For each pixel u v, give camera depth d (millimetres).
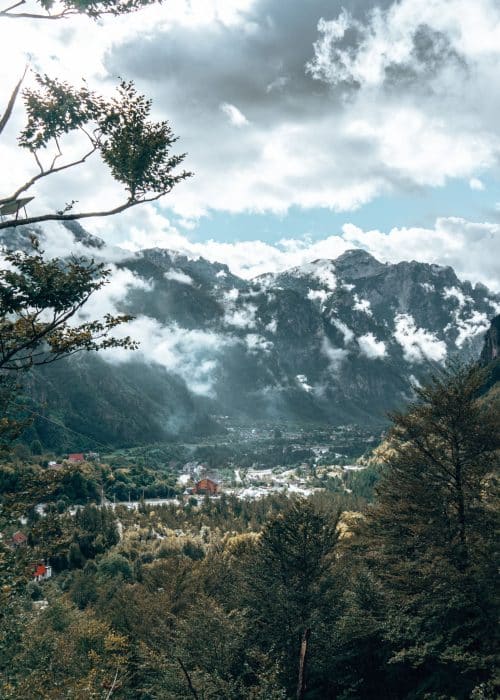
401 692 30297
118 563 93875
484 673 25156
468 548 27594
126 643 45562
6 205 12219
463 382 30641
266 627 34812
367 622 31250
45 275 12383
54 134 13250
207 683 29594
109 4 12719
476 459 29984
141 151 13289
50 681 29000
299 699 22047
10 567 13070
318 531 37062
